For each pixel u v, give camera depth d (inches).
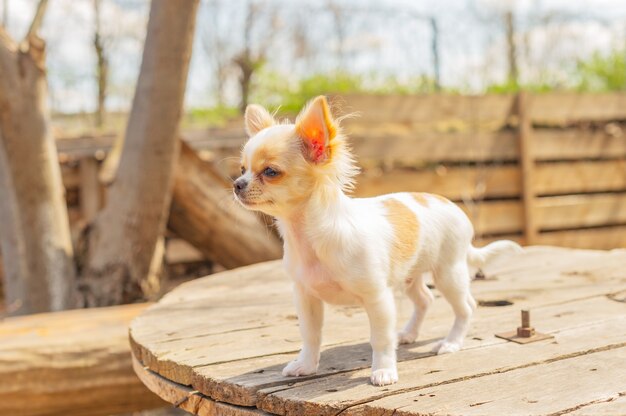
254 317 54.0
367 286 43.5
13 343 57.4
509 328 50.0
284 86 127.3
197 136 100.1
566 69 138.7
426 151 102.7
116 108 153.7
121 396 58.5
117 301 74.6
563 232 112.0
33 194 73.7
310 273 44.2
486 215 105.8
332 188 43.8
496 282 60.6
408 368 44.8
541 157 109.9
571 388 41.6
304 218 43.8
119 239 75.1
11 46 72.7
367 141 98.6
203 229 85.2
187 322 53.3
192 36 72.3
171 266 99.1
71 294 74.8
